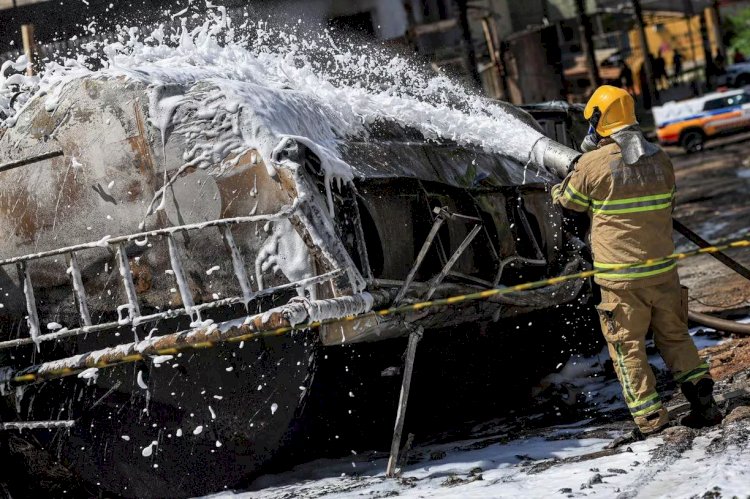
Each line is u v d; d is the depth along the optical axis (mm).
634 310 7379
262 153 7562
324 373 8195
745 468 5625
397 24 25828
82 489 8727
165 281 7902
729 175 33375
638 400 7352
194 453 8062
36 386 8352
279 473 8391
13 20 16156
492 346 10617
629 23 55000
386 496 6750
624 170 7383
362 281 7379
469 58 30203
